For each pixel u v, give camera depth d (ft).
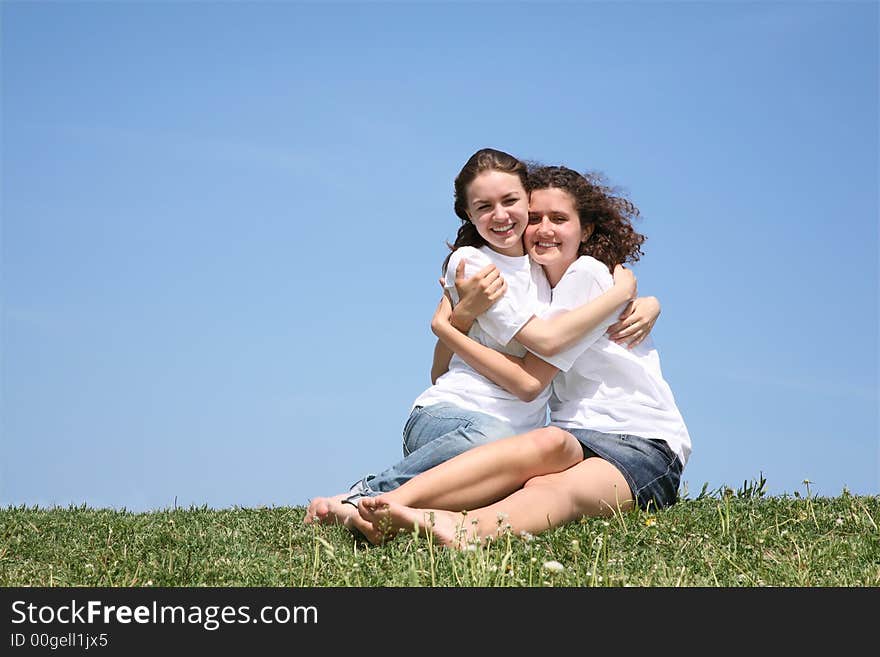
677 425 36.24
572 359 34.91
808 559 26.66
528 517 30.04
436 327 36.14
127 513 38.78
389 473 33.88
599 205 36.88
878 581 24.62
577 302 35.29
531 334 34.53
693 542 28.91
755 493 37.86
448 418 34.71
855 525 30.68
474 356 35.06
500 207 35.29
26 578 26.58
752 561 26.71
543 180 36.65
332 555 26.43
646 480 34.27
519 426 35.35
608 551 27.86
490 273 35.29
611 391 36.09
